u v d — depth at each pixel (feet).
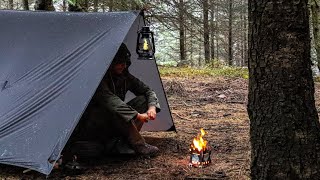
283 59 8.41
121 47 13.47
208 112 21.71
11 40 13.96
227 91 29.17
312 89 8.64
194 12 56.85
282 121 8.51
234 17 81.56
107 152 13.53
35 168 11.06
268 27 8.47
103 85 12.92
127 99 16.39
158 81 16.02
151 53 13.66
